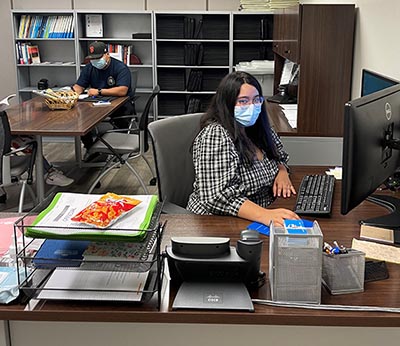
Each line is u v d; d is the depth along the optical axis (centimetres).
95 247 140
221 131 210
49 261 136
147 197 153
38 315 135
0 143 344
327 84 350
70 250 140
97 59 530
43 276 145
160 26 646
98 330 148
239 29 644
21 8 663
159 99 673
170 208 226
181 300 137
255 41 645
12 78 678
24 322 147
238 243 142
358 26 339
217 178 204
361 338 147
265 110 231
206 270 142
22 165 378
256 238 143
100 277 144
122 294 137
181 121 260
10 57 673
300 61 347
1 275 146
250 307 134
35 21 654
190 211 220
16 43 659
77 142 552
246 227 189
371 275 152
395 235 180
